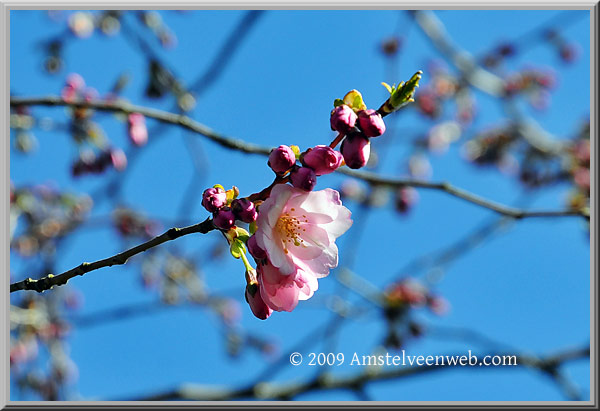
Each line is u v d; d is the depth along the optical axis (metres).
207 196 3.15
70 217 10.22
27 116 7.27
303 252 3.28
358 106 3.25
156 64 7.89
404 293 9.16
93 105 6.27
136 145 7.46
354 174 6.73
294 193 3.17
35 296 9.77
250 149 6.30
